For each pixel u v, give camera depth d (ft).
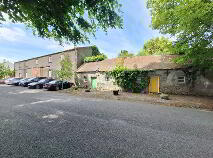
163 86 51.52
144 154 10.85
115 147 11.91
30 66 112.27
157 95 46.21
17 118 19.95
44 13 12.59
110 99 38.50
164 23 38.11
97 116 21.24
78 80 78.13
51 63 94.89
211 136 14.32
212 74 44.78
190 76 47.73
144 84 54.13
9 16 11.67
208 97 41.86
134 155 10.69
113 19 14.97
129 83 56.70
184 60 38.70
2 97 39.75
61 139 13.34
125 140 13.26
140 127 16.72
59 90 60.95
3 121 18.56
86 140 13.19
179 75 49.29
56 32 15.44
